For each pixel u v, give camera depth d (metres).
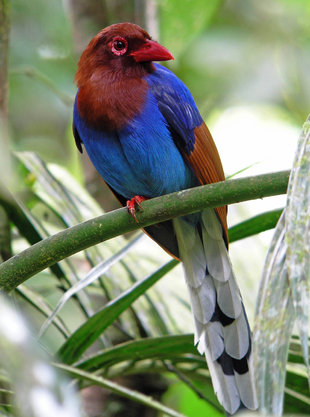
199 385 8.70
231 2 16.05
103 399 8.90
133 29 7.77
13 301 6.66
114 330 9.09
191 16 11.82
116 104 7.42
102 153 7.66
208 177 7.83
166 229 7.60
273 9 16.03
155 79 7.73
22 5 15.45
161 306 7.98
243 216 10.48
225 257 7.31
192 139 7.75
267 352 3.83
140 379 9.06
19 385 2.84
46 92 15.79
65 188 8.59
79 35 11.32
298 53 15.79
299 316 3.65
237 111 15.99
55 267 7.73
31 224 7.56
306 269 3.75
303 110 15.52
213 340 6.29
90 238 5.21
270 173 4.77
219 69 15.56
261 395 3.69
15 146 15.48
